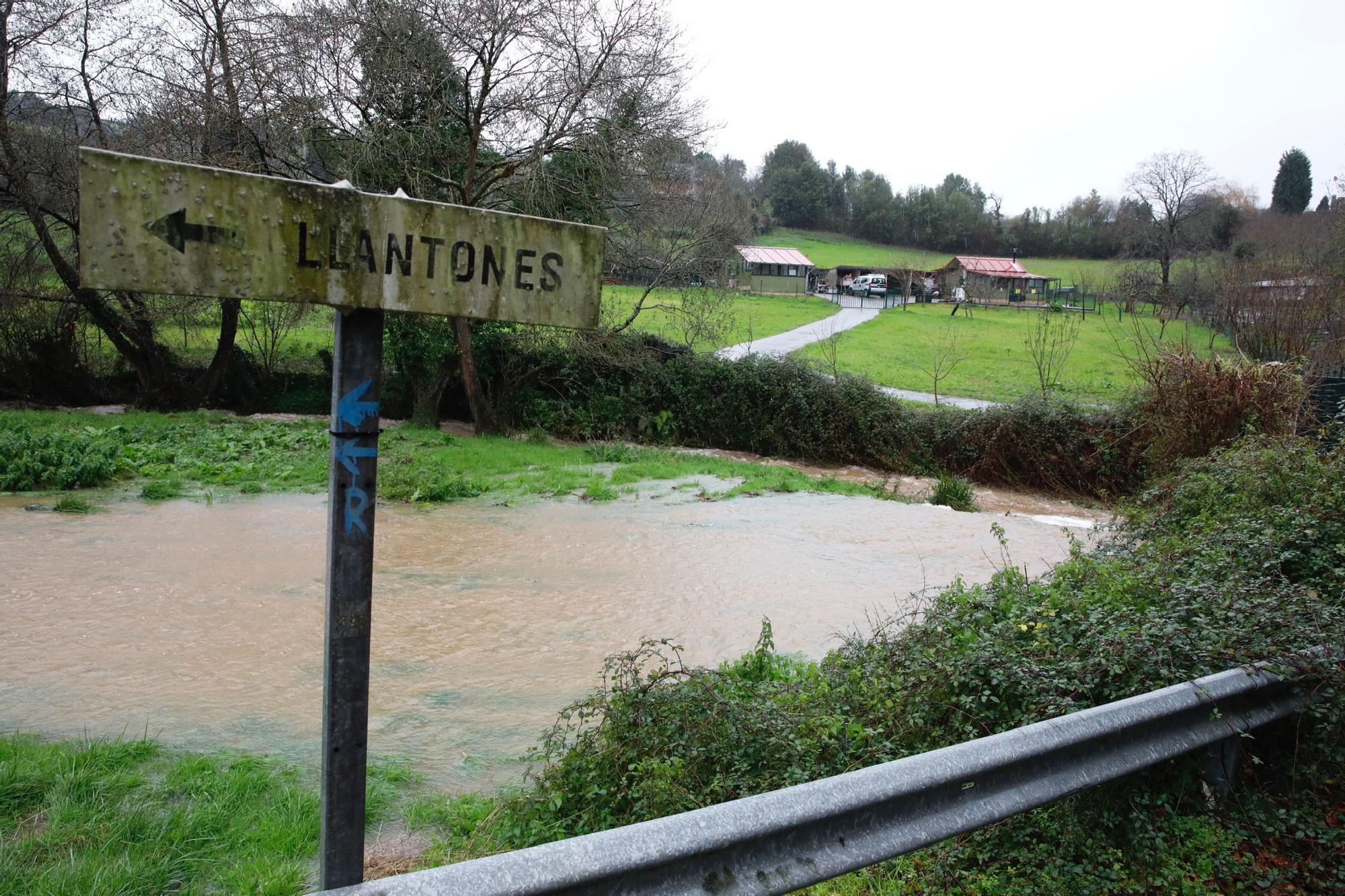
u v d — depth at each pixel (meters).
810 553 12.12
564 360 24.05
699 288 25.31
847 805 2.84
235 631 8.30
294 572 10.32
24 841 4.27
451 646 8.22
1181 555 5.99
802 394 23.02
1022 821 3.87
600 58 19.98
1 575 9.76
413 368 23.20
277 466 16.45
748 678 6.19
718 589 10.30
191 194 2.23
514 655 8.01
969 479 21.25
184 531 12.04
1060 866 3.59
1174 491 8.01
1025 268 93.50
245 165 20.22
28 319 23.55
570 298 2.76
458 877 2.28
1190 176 67.00
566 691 7.17
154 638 8.04
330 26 18.81
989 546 12.74
